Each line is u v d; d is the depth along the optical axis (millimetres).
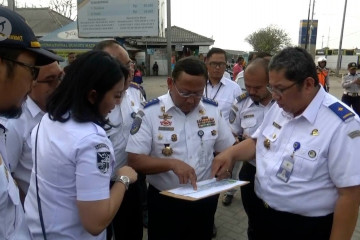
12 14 1043
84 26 9555
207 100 2195
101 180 1326
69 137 1344
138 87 2846
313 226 1620
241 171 3002
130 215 2570
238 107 3070
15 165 1862
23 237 1202
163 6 10305
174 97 1986
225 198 4020
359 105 9188
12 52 1015
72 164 1328
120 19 9406
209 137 2080
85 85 1393
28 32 1067
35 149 1466
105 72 1410
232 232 3428
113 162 1450
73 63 1455
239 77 5738
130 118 2482
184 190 1757
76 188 1336
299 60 1520
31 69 1084
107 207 1348
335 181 1511
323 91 1636
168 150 1993
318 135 1553
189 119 2049
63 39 9523
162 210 2068
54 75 1946
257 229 2127
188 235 2154
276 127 1786
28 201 1511
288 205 1643
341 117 1498
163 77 28328
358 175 1437
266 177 1749
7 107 1071
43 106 1987
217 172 1979
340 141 1473
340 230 1496
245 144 2105
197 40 29781
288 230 1701
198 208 2096
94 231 1334
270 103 2812
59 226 1380
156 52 30375
